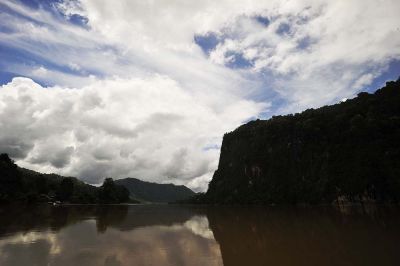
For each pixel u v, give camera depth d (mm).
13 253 19812
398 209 69500
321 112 166750
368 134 120562
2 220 41969
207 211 91688
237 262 18969
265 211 83375
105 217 54406
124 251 21781
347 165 122000
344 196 115312
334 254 19797
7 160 105375
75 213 63312
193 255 21156
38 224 38094
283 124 177750
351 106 143500
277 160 171250
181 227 40531
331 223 40594
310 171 146125
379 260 17500
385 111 125625
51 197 120562
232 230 36750
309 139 156250
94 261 18297
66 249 21781
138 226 40219
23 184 107500
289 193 149875
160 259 19562
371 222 39344
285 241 26484
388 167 101938
